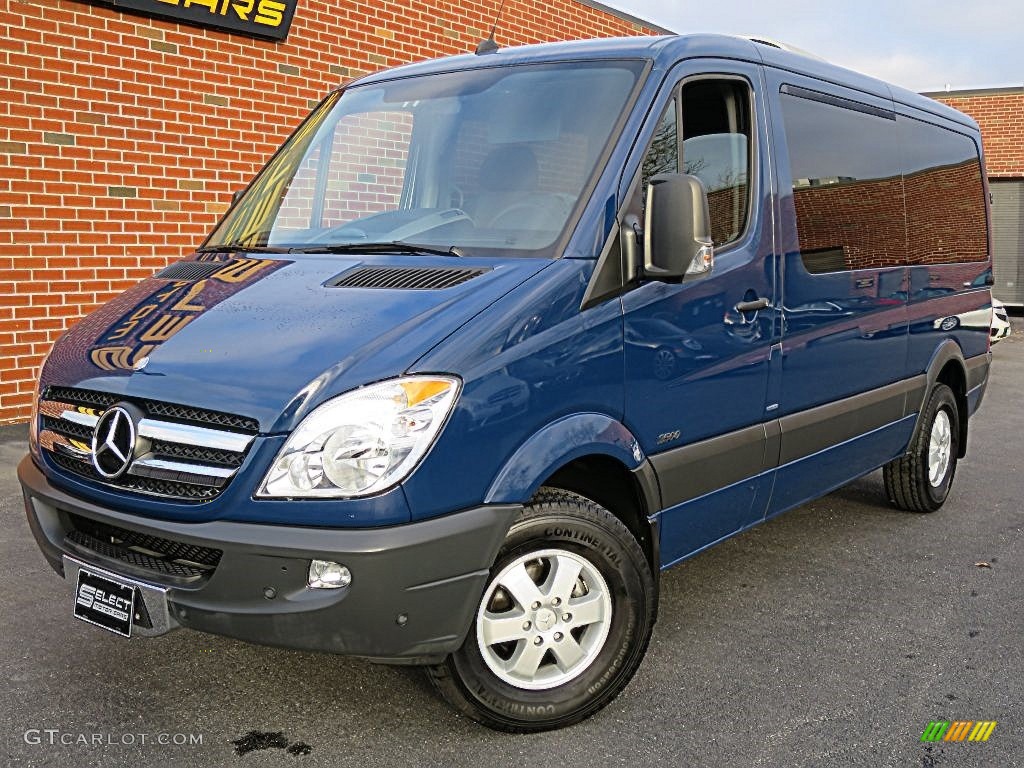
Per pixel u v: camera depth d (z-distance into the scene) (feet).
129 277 26.02
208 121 27.20
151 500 9.64
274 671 12.14
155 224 26.40
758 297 13.26
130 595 9.89
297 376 9.36
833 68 16.38
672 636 13.53
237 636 9.35
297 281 11.37
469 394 9.55
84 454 10.30
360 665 12.34
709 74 12.94
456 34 34.47
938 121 19.98
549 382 10.26
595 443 10.69
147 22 25.45
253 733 10.69
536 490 10.16
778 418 14.01
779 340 13.75
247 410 9.23
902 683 12.16
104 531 10.45
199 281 12.04
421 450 9.24
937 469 19.97
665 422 11.81
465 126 12.93
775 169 13.88
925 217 18.74
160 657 12.45
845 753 10.46
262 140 28.68
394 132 13.62
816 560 16.89
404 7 32.37
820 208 14.87
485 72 13.71
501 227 11.57
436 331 9.68
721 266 12.58
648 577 11.36
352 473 9.07
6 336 23.73
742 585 15.60
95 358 10.66
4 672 11.95
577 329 10.57
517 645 10.66
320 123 14.82
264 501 9.13
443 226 11.99
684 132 12.35
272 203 13.97
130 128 25.49
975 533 18.66
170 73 26.13
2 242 23.38
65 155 24.29
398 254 11.75
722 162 12.96
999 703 11.64
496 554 9.89
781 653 13.01
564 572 10.77
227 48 27.35
